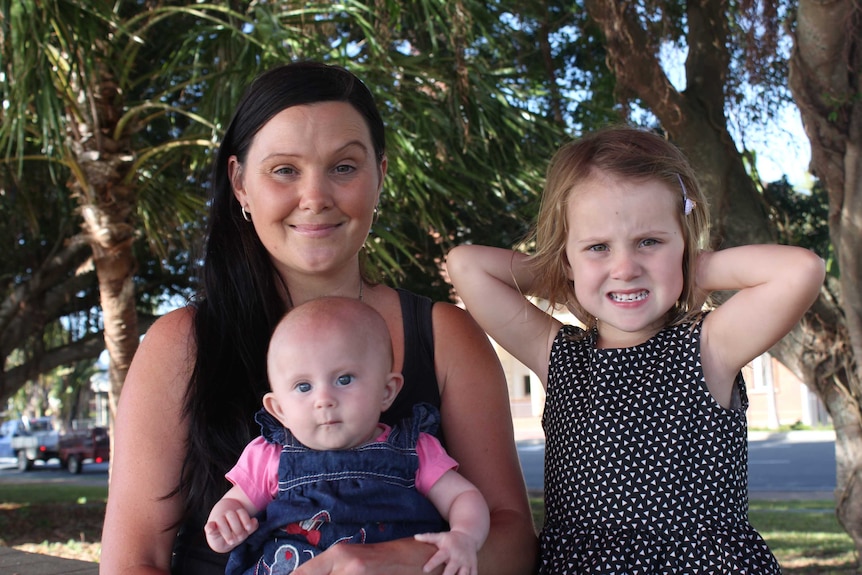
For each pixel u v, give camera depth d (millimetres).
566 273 1998
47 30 4852
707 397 1801
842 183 5285
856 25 4707
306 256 1868
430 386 1918
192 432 1806
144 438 1812
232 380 1863
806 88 5039
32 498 14680
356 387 1692
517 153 6480
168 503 1802
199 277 2025
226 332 1882
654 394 1824
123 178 6395
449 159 6270
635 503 1777
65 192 8250
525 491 1955
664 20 5434
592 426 1848
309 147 1829
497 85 6602
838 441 6219
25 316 10062
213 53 6234
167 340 1880
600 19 5402
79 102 6160
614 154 1862
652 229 1813
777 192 7980
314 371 1686
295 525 1679
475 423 1920
